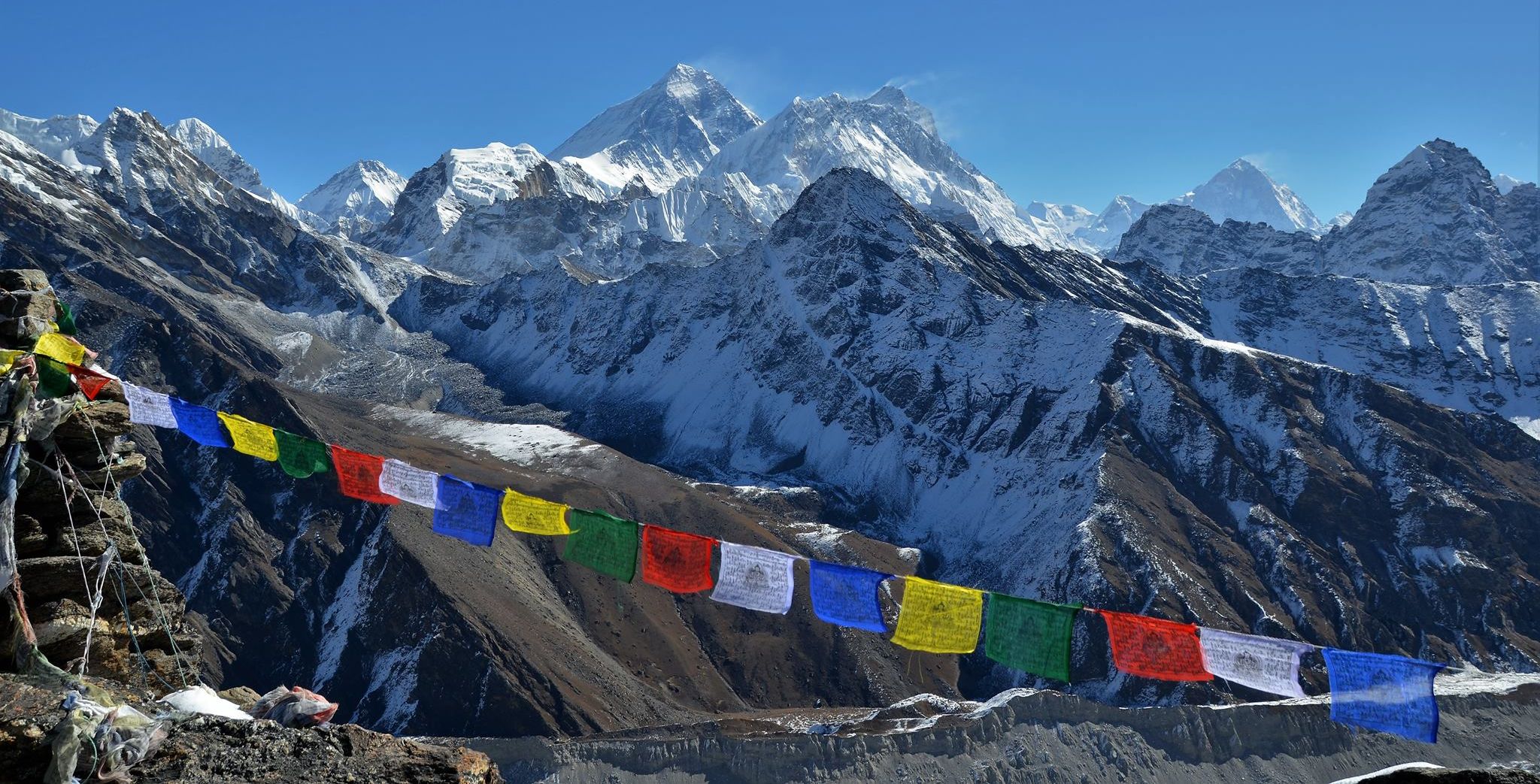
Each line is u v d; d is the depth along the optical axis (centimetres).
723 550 2286
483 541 2433
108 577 2347
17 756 1791
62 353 2530
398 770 1892
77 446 2412
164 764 1853
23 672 2069
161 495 17400
